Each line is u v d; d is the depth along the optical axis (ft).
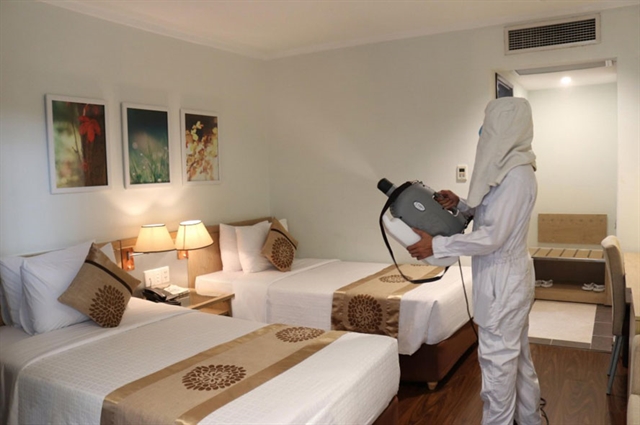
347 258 15.80
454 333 11.43
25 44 10.07
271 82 16.55
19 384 7.38
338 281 12.50
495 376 7.66
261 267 13.99
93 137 11.31
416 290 11.16
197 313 10.13
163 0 10.96
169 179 13.17
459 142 13.88
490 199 7.52
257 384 6.59
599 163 19.81
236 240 14.24
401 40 14.40
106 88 11.64
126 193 12.10
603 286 17.62
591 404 9.77
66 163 10.77
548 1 11.77
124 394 6.45
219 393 6.37
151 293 11.64
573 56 12.50
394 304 10.75
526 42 12.85
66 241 10.87
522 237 7.66
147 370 7.18
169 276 12.67
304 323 11.75
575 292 17.20
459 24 13.46
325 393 6.36
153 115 12.72
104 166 11.54
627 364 11.30
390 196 7.80
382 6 11.81
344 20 12.89
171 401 6.21
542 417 9.30
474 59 13.52
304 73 15.97
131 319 9.59
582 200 20.20
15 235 9.98
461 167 13.89
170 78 13.23
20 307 9.12
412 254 7.75
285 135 16.46
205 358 7.55
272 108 16.60
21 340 8.54
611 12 12.02
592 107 19.75
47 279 9.09
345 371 6.99
